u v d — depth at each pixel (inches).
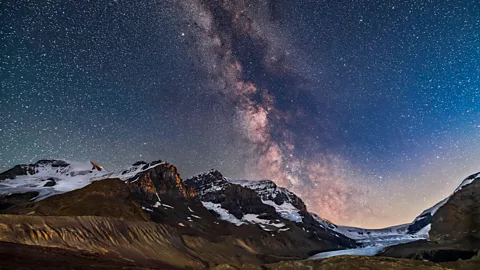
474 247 2950.3
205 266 2628.0
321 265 1408.7
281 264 1546.5
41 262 1159.6
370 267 1285.7
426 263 1357.0
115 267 1347.2
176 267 2207.2
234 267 1638.8
